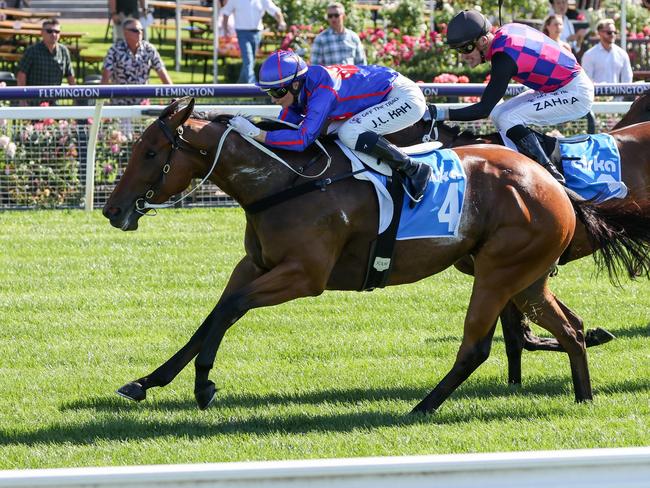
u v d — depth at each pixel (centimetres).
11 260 1917
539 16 3378
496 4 3394
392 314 1595
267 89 1134
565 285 1781
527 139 1280
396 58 3181
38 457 999
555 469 655
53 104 2605
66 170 2308
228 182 1123
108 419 1127
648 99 1550
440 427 1085
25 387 1242
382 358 1374
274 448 1020
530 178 1145
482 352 1148
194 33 4281
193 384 1273
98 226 2184
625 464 659
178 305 1645
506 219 1128
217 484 636
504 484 653
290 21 3597
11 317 1567
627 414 1136
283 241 1097
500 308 1150
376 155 1117
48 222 2216
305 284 1102
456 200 1127
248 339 1462
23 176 2294
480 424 1098
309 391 1234
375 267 1127
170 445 1034
